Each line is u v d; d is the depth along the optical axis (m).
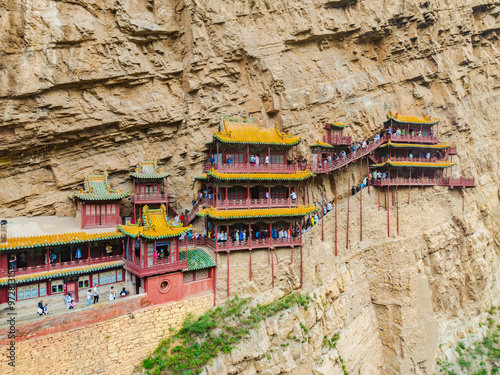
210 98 39.91
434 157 47.59
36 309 26.25
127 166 36.22
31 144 31.06
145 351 26.12
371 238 41.41
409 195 43.91
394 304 39.78
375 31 46.91
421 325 39.84
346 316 37.34
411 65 50.47
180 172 39.31
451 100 52.44
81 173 34.12
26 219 31.77
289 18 42.25
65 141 32.66
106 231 31.83
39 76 29.47
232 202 33.22
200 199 37.59
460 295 46.56
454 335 43.47
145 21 35.12
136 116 34.84
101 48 32.28
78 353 23.20
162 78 37.03
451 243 46.12
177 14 37.88
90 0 31.47
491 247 52.94
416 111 50.97
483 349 44.03
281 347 29.88
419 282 41.12
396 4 47.16
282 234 34.22
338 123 44.00
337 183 44.88
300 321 31.80
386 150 45.84
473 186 47.66
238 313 29.86
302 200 41.41
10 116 28.95
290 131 42.09
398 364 38.47
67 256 30.25
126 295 29.36
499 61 59.72
